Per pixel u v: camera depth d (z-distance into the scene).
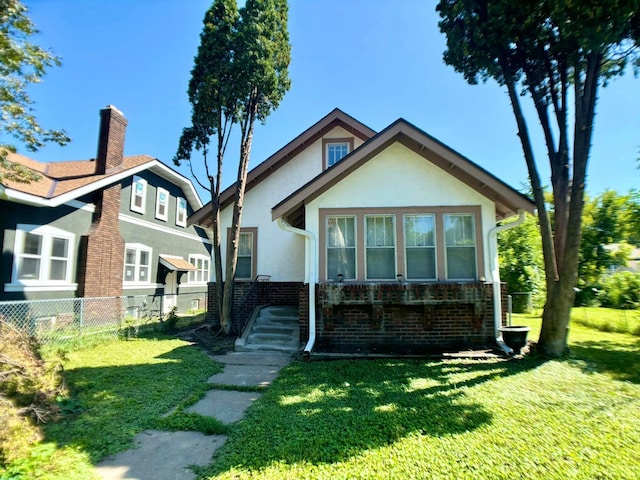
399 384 5.27
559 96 7.37
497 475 2.87
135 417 4.14
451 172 7.88
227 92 9.23
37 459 3.15
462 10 6.90
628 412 4.17
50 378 4.57
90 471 3.00
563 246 7.07
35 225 9.73
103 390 5.05
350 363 6.50
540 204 7.18
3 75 6.00
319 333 7.61
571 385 5.16
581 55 6.41
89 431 3.74
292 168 11.31
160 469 3.05
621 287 16.41
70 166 13.55
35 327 8.52
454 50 7.32
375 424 3.85
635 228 16.36
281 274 10.77
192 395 4.89
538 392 4.87
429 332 7.46
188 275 18.77
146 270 14.91
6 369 4.12
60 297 10.29
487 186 7.53
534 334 9.17
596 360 6.57
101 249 11.70
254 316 9.41
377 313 7.44
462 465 3.02
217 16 9.38
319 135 11.48
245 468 3.00
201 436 3.71
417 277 7.70
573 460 3.10
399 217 7.86
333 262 7.89
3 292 8.86
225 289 9.52
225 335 9.26
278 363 6.80
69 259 10.71
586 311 14.09
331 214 7.97
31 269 9.62
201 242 20.45
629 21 5.73
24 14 5.90
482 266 7.59
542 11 5.98
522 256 15.91
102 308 11.44
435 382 5.34
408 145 7.95
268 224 11.03
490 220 7.71
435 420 3.95
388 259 7.82
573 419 3.97
